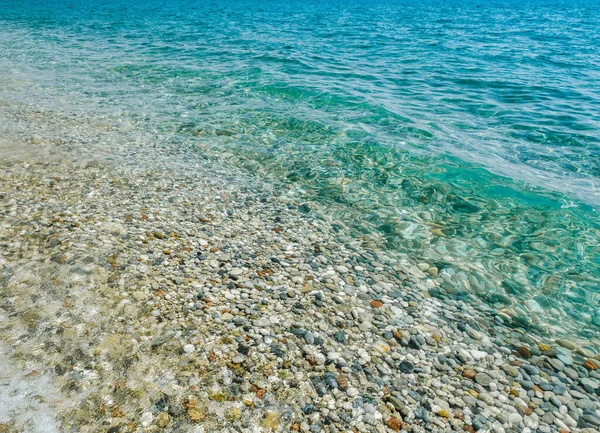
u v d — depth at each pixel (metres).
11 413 0.98
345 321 1.38
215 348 1.21
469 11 14.46
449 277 1.67
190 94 3.85
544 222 2.05
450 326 1.42
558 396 1.19
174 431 0.98
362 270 1.65
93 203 1.88
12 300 1.29
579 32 9.10
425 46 6.97
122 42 6.57
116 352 1.16
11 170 2.12
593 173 2.52
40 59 5.06
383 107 3.59
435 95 4.12
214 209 1.98
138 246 1.62
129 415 1.00
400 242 1.86
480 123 3.33
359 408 1.09
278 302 1.42
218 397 1.07
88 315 1.27
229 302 1.39
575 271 1.74
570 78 4.93
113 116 3.14
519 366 1.29
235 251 1.68
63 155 2.36
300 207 2.08
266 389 1.11
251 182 2.28
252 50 6.05
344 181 2.35
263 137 2.89
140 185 2.11
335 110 3.50
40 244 1.55
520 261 1.79
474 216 2.09
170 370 1.13
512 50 6.74
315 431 1.02
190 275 1.50
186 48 6.15
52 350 1.14
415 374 1.21
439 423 1.08
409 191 2.28
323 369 1.19
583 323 1.49
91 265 1.47
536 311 1.53
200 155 2.56
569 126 3.28
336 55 5.96
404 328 1.38
